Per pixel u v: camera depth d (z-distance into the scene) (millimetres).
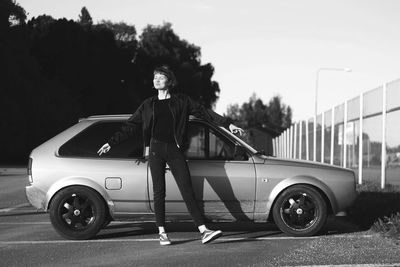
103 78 64062
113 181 6902
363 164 14344
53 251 6328
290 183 6957
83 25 71062
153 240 6977
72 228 6953
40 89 48469
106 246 6602
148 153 6922
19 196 13391
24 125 44719
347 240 6758
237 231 7664
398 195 9969
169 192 6863
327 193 7012
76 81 60562
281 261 5656
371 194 10391
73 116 52219
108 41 69000
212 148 7043
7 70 43875
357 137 14672
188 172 6504
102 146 6891
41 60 59406
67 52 59906
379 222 7688
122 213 6965
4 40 45844
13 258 5969
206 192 6887
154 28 86250
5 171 26641
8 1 45375
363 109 13172
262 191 6957
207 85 86562
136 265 5594
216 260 5770
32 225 8391
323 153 16797
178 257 5941
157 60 80312
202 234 6539
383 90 11664
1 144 43250
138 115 6617
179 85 79688
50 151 7043
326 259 5699
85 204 6957
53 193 6898
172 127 6441
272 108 152500
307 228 7000
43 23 67062
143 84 78812
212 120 6582
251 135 72312
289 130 26750
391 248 6207
